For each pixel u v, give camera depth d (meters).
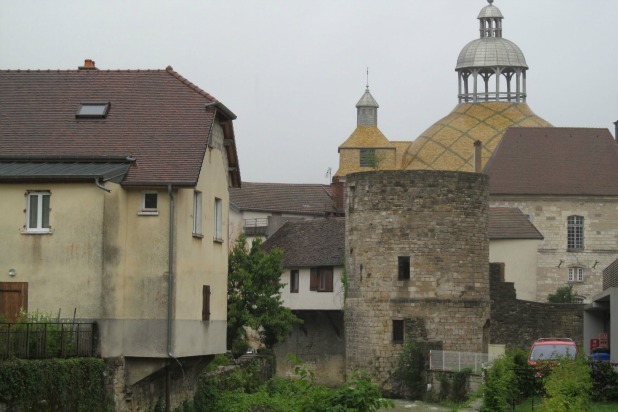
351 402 39.34
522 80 163.75
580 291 121.56
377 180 86.69
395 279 86.19
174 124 51.00
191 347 50.62
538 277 121.69
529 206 121.94
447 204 86.19
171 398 51.62
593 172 123.44
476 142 128.62
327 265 95.00
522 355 68.56
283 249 97.50
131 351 48.00
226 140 55.84
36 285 47.53
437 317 85.94
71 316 47.38
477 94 163.88
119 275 47.72
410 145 163.00
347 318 89.00
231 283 86.00
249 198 130.12
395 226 86.31
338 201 122.00
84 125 51.25
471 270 86.81
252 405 58.66
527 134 126.00
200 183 51.81
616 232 122.19
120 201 47.72
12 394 39.22
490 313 89.75
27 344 42.69
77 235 47.50
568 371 56.78
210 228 53.50
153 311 48.12
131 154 49.47
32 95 53.03
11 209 47.69
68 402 42.94
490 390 57.06
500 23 170.00
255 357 75.31
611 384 60.25
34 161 49.09
